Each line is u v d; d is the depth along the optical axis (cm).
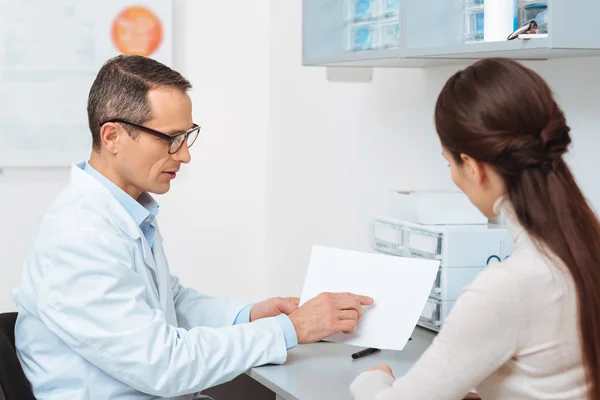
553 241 113
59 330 156
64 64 293
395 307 169
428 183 232
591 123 180
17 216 296
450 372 116
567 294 112
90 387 161
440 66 223
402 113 242
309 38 230
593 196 180
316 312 169
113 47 299
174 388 157
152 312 160
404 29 183
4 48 286
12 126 289
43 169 297
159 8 304
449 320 117
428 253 187
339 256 182
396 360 169
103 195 166
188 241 321
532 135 114
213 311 193
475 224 191
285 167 314
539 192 115
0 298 296
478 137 116
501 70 116
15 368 158
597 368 111
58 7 291
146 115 166
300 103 301
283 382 155
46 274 158
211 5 317
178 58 313
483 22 169
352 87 267
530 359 114
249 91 326
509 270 113
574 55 172
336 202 279
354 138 267
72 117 296
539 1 153
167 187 174
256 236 332
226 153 324
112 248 158
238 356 162
